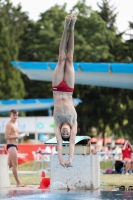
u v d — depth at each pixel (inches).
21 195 806.5
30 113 3289.9
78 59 2960.1
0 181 964.6
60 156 712.4
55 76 725.3
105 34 3056.1
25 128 2160.4
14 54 3070.9
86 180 904.3
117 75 1551.4
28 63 1571.1
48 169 1486.2
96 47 2957.7
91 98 3083.2
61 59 724.7
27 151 1716.3
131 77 1544.0
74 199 737.0
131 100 3078.2
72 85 729.6
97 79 1584.6
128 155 1350.9
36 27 3314.5
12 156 990.4
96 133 3356.3
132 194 811.4
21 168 1648.6
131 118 3053.6
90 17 3078.2
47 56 3117.6
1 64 3002.0
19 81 3038.9
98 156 967.6
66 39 721.6
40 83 3255.4
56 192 853.8
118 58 3075.8
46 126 2153.1
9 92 2984.7
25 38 3393.2
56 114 721.6
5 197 776.9
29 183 1077.1
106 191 869.2
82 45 2960.1
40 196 784.3
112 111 3058.6
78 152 920.9
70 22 712.4
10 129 988.6
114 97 3043.8
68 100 727.7
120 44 3068.4
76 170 906.7
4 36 3043.8
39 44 3218.5
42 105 2310.5
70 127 725.9
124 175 1300.4
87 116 3080.7
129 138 3297.2
